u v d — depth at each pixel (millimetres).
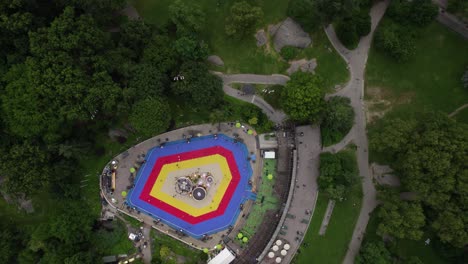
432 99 90812
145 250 92062
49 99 79062
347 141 90562
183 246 92062
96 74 80625
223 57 92562
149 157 93875
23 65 80312
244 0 91062
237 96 92875
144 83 83312
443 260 86562
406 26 90125
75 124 86688
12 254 86125
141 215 93125
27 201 92000
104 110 83750
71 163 86125
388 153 86625
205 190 92438
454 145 76438
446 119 80438
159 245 92000
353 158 90188
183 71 85625
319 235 89000
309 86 82188
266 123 91125
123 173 93438
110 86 81125
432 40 91250
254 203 92750
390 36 87500
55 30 78438
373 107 91125
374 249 83250
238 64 92562
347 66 91562
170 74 88938
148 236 92500
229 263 89562
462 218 76688
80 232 87312
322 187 86688
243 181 93250
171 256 91625
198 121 93938
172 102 92938
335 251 88750
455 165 76938
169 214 93250
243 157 93625
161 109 83438
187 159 94000
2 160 79562
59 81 77625
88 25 80125
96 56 81375
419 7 87188
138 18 90875
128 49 87375
